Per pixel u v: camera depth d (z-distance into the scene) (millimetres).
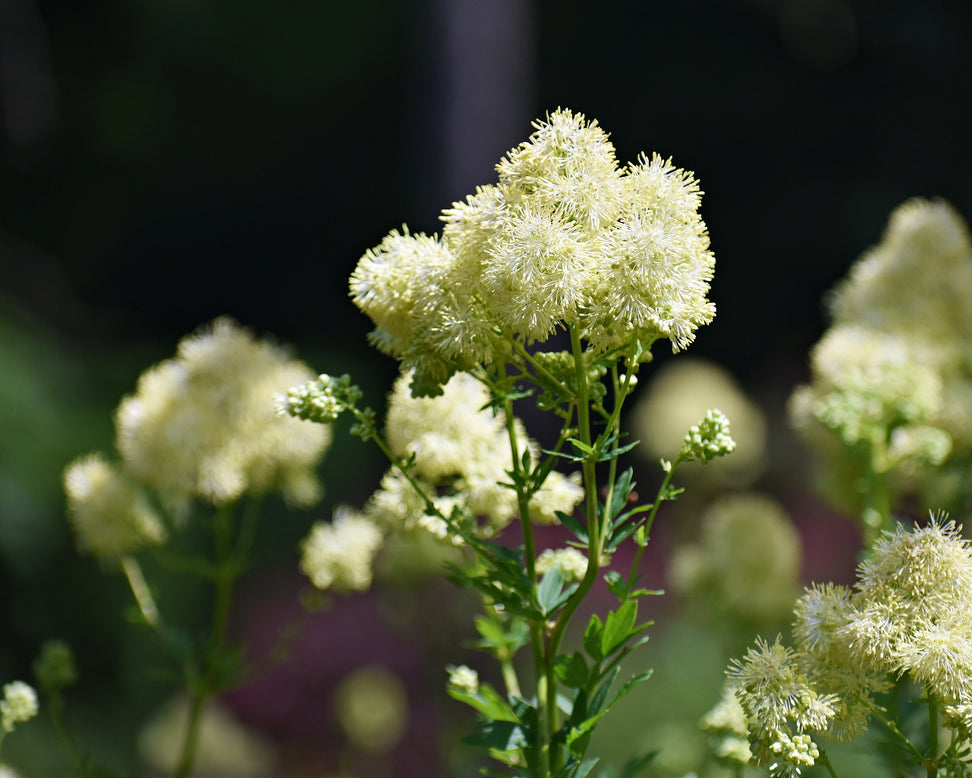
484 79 11727
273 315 15180
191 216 14930
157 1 13312
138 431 2570
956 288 2994
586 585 1671
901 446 2615
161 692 7391
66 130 13828
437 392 1728
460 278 1616
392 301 1709
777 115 14625
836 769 2895
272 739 7656
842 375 2684
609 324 1565
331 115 14773
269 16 13641
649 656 5312
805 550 8133
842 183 14578
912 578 1475
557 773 1655
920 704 1967
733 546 3574
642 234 1508
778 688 1487
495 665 5578
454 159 11781
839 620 1503
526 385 7902
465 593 4973
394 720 6344
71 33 13672
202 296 15016
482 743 1737
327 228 15328
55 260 13898
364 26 13812
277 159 14930
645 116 14672
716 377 7035
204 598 8055
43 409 7531
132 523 2564
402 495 2094
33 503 7031
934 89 14195
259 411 2545
